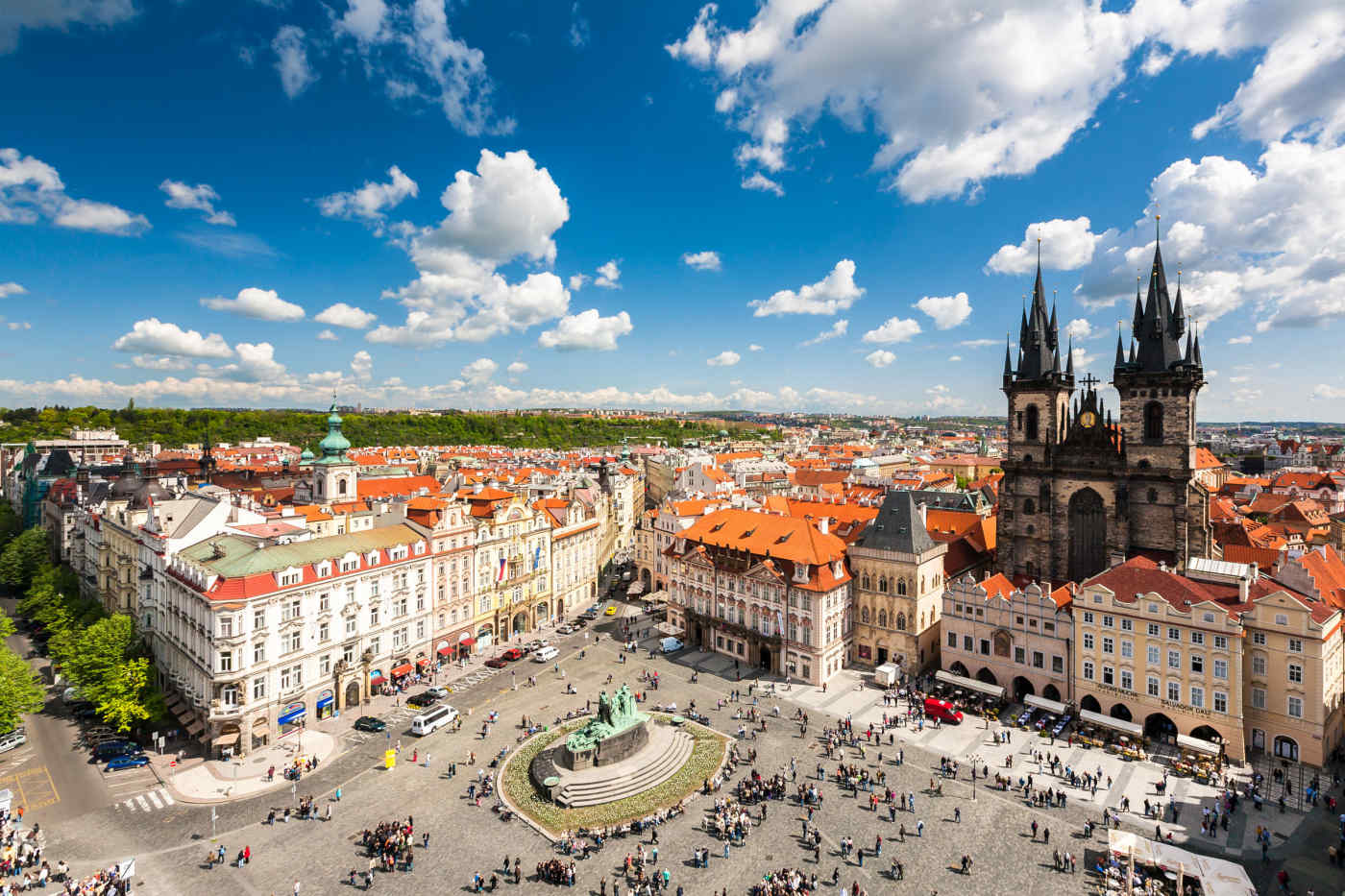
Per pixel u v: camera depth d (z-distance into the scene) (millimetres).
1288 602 79188
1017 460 127062
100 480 163000
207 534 104188
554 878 61812
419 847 67250
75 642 98500
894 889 60719
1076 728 90625
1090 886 60969
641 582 167375
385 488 177500
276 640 89562
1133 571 91438
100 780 80125
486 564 127875
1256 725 82125
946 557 128125
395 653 108125
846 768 80875
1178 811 70938
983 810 73250
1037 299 126062
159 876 62656
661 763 81562
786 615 112938
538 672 115625
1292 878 60688
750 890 60781
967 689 103688
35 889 60562
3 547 177375
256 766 82938
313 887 61281
